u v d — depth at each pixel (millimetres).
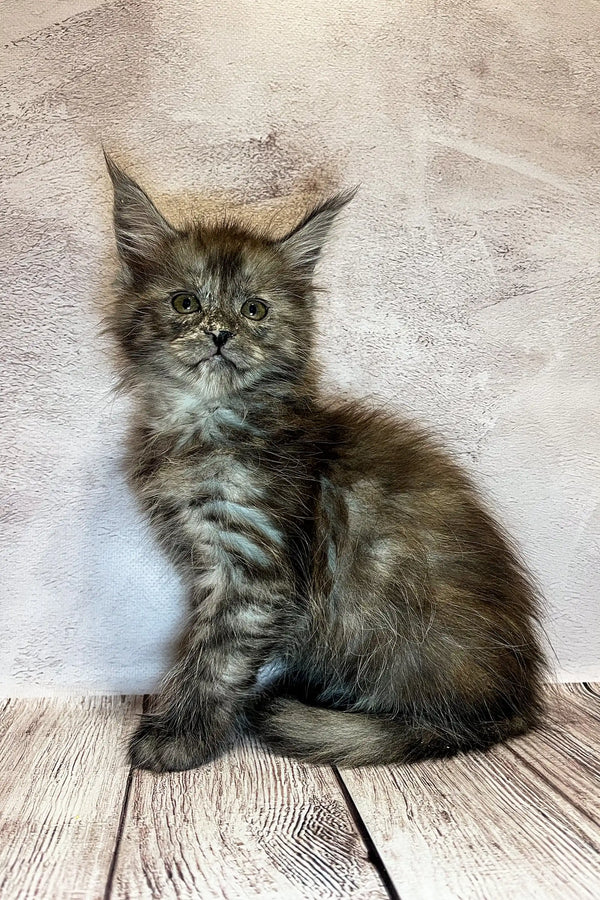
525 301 376
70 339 357
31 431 358
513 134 371
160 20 353
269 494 307
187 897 209
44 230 353
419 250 370
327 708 333
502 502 380
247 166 362
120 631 365
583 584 383
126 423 360
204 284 321
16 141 349
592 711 351
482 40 367
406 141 366
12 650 361
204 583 314
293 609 310
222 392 316
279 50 359
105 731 323
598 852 232
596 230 376
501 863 226
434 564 325
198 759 293
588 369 378
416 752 301
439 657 319
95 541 362
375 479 329
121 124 354
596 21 372
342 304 369
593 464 381
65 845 234
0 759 296
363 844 235
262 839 237
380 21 362
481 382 377
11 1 346
